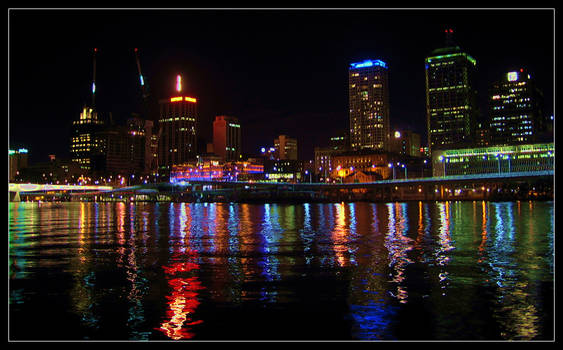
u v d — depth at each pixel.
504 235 49.78
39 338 17.67
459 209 134.62
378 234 53.38
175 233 57.44
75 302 22.11
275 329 18.56
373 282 25.70
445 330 18.28
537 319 19.33
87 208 186.38
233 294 23.41
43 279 27.03
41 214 121.75
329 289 24.22
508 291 23.44
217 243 45.31
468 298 22.23
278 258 34.72
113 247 42.22
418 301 21.84
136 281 26.42
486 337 17.58
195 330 18.55
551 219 78.56
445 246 40.69
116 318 19.89
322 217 99.00
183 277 27.50
